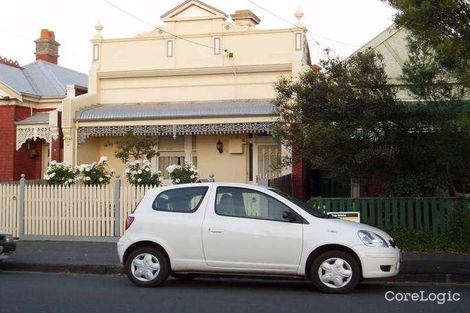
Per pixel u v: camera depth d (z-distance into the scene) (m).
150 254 10.20
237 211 9.98
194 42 20.50
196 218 10.04
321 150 13.26
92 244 15.08
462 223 13.86
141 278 10.24
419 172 14.23
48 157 22.44
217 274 10.16
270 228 9.74
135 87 20.91
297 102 13.85
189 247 9.97
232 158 20.38
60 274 12.05
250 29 20.09
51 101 22.61
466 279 11.13
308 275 9.76
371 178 14.38
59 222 15.71
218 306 8.64
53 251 13.99
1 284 10.64
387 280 11.24
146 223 10.18
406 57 17.42
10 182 18.64
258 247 9.73
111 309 8.40
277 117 16.61
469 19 10.72
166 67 20.61
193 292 9.84
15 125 21.44
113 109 19.81
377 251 9.53
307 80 13.77
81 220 15.63
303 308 8.52
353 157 13.26
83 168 16.12
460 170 13.86
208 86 20.39
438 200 14.12
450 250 13.73
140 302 8.91
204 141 20.56
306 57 20.80
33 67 24.55
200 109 18.97
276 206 9.91
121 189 15.52
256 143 20.22
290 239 9.65
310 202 14.55
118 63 20.98
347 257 9.58
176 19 20.58
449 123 12.76
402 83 15.12
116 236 15.45
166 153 20.77
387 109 12.95
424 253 13.70
